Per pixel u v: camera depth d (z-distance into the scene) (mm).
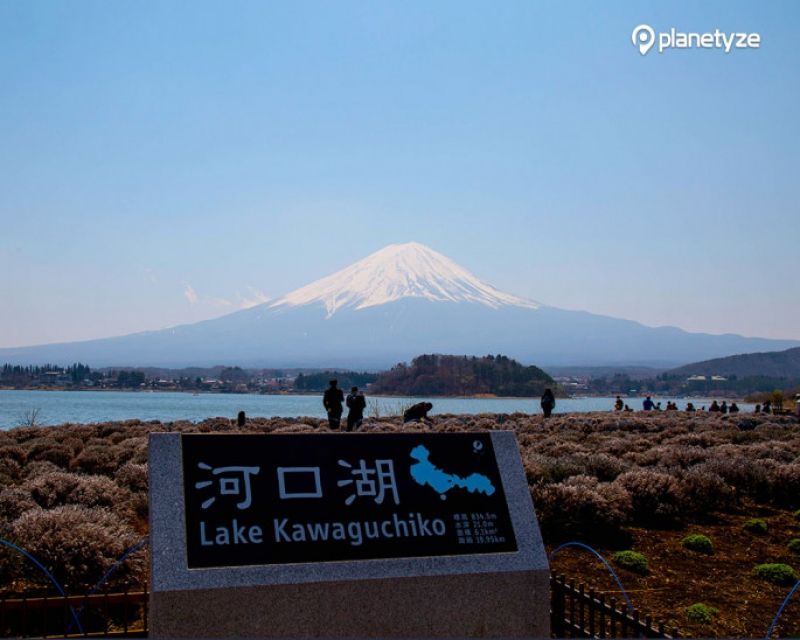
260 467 8430
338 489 8562
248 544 8031
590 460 21156
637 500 17500
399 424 39750
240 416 37531
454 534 8688
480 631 8500
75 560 11492
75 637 9070
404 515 8625
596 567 14023
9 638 8945
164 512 7980
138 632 9234
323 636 8000
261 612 7855
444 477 8969
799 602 12711
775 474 20078
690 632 11102
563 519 16141
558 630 10180
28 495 15641
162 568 7738
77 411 98688
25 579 11484
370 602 8180
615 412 57500
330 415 32969
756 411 61156
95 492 16656
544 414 47531
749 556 15172
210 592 7734
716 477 19156
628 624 9312
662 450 25891
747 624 11602
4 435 33688
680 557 14875
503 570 8609
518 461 9328
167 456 8242
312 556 8164
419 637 8297
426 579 8359
